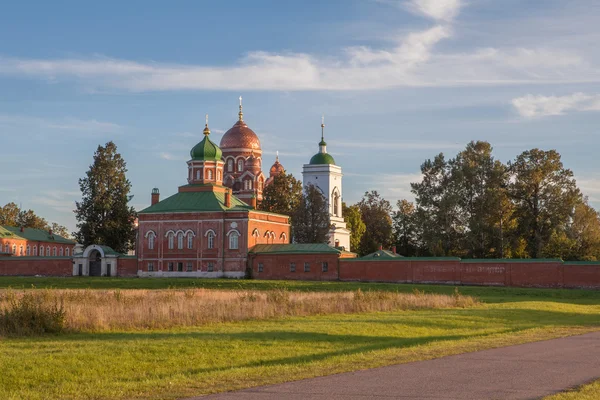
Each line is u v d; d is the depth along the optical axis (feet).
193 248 346.13
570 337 116.37
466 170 360.28
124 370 81.35
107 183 408.05
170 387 71.77
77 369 80.53
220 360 88.43
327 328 120.16
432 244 354.54
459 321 141.28
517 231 358.64
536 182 351.05
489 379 74.43
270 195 430.61
